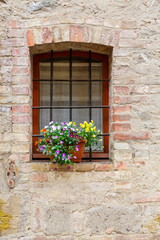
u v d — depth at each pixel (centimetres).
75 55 230
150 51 209
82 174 204
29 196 201
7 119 202
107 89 231
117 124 205
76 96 244
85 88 243
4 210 199
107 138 228
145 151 206
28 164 201
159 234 204
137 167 205
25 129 202
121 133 205
